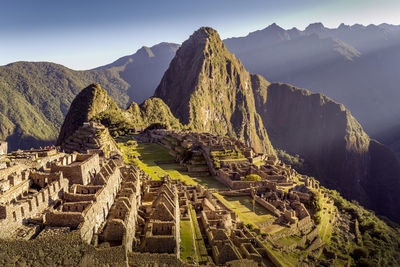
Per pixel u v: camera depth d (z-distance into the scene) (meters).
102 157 82.69
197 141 163.88
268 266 58.81
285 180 119.94
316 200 102.25
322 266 68.75
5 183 38.38
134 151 173.75
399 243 129.12
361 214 142.25
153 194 64.00
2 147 61.56
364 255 97.31
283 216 85.94
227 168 129.00
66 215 34.66
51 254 31.75
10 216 32.06
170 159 155.38
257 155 168.62
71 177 50.28
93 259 32.78
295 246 76.25
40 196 37.56
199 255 48.38
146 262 36.12
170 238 39.91
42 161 56.56
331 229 105.62
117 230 36.88
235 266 46.19
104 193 45.50
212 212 67.94
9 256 30.56
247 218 84.50
